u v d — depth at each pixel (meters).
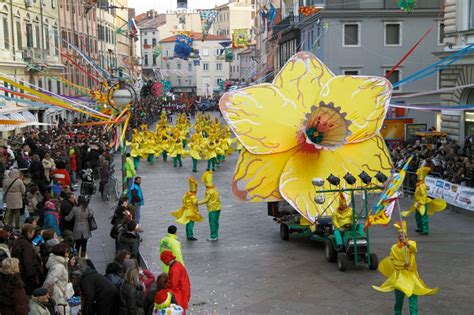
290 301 13.23
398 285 11.30
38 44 45.66
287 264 15.99
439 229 19.53
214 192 18.42
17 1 40.81
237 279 14.81
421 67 45.75
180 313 10.16
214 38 127.44
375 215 14.76
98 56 65.12
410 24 45.59
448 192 22.72
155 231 19.88
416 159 25.42
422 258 16.28
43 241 12.55
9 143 28.16
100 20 69.38
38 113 43.84
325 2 45.25
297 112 18.94
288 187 18.48
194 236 19.22
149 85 73.50
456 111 29.72
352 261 15.66
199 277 15.01
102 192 25.17
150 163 38.50
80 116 57.56
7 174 19.22
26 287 11.26
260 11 74.69
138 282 10.55
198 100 113.31
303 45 53.78
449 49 29.39
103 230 19.66
